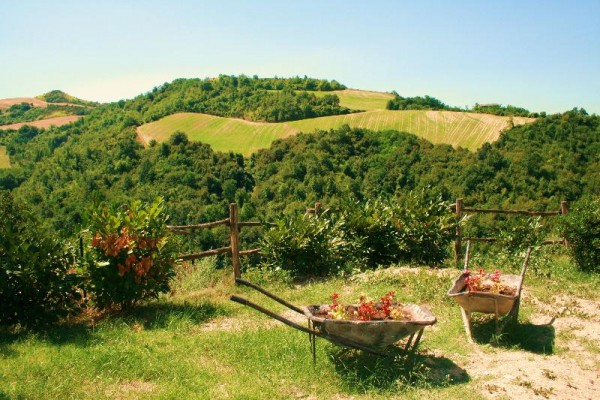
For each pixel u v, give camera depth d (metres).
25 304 6.81
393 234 11.45
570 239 10.48
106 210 7.33
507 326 6.72
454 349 6.06
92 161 63.06
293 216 11.06
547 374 5.23
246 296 8.84
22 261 6.67
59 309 7.03
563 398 4.74
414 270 10.01
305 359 5.64
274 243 10.38
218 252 9.55
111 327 6.86
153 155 60.00
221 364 5.59
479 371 5.44
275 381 5.12
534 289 8.67
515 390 4.87
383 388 5.06
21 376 5.02
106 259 7.24
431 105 91.88
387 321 5.30
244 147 76.00
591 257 10.27
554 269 10.27
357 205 11.87
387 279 9.44
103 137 82.88
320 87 124.00
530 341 6.38
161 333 6.66
